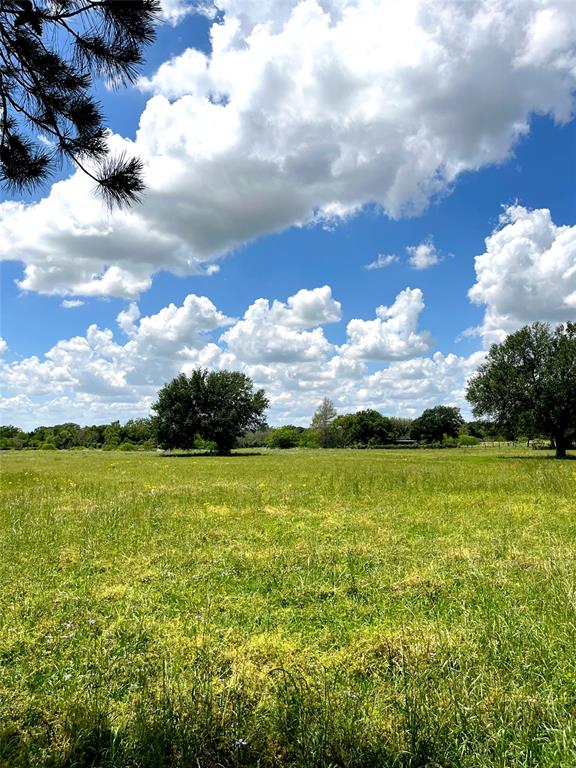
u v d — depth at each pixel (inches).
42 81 149.3
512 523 422.6
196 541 362.0
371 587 258.1
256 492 649.0
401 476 840.9
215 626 208.5
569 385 1667.1
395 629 203.8
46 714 146.7
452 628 200.2
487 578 262.8
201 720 133.5
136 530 399.9
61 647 188.9
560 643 179.8
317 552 326.0
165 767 124.1
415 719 132.0
